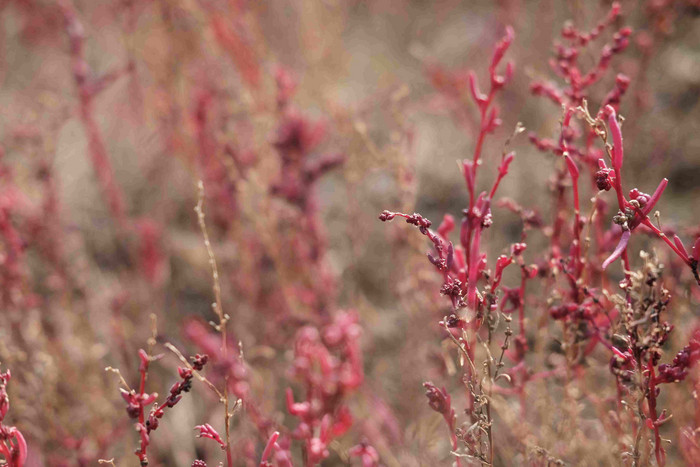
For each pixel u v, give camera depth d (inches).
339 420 82.4
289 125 109.4
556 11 153.7
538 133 133.5
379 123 139.1
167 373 115.6
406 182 102.3
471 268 63.7
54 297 118.3
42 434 90.9
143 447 61.5
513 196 138.4
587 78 76.7
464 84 136.0
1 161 112.2
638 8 128.6
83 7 150.2
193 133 116.4
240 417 86.5
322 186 139.8
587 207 89.7
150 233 126.2
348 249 131.1
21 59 177.9
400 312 117.1
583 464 75.2
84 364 106.9
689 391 72.4
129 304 122.2
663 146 126.1
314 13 138.7
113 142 154.9
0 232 101.7
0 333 92.0
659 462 62.4
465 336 62.6
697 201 133.1
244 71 122.0
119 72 126.8
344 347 86.4
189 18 125.8
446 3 186.7
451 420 67.9
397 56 185.6
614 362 65.9
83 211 144.5
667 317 80.8
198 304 127.0
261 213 106.6
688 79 145.9
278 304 112.3
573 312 67.7
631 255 105.7
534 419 84.7
